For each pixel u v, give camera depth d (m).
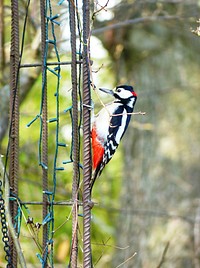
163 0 12.35
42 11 7.45
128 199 13.84
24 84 12.27
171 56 13.54
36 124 13.37
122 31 13.43
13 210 7.32
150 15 12.95
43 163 7.34
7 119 12.02
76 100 7.29
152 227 13.45
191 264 13.04
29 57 12.26
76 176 7.20
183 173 13.38
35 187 13.11
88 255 6.98
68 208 13.14
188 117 13.42
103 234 14.08
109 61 13.83
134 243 13.59
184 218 12.80
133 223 13.68
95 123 9.13
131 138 13.90
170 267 13.07
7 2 13.24
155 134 13.57
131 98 9.71
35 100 13.70
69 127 13.47
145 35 13.52
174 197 13.36
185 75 13.49
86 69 7.20
